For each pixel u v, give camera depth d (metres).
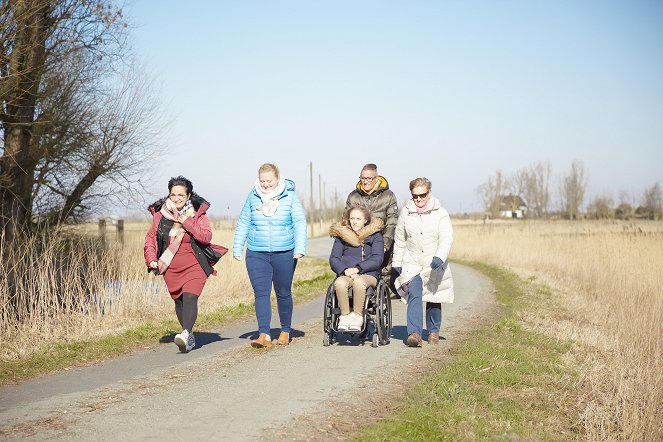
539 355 8.37
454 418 5.45
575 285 18.83
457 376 6.92
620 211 61.12
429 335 8.89
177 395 6.12
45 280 9.88
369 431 4.98
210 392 6.23
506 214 94.62
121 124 17.80
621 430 5.95
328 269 22.92
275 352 8.20
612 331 11.07
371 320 8.58
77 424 5.22
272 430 5.08
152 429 5.09
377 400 6.00
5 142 14.60
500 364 7.54
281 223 8.41
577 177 70.75
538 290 16.94
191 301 8.21
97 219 18.69
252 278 8.48
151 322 10.62
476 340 9.09
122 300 11.10
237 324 10.91
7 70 13.41
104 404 5.82
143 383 6.61
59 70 15.99
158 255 8.34
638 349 9.45
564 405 6.32
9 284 9.85
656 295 14.13
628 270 17.88
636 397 6.66
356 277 8.34
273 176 8.41
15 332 9.10
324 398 6.02
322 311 12.50
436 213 8.48
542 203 85.00
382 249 8.55
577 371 7.75
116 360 7.81
